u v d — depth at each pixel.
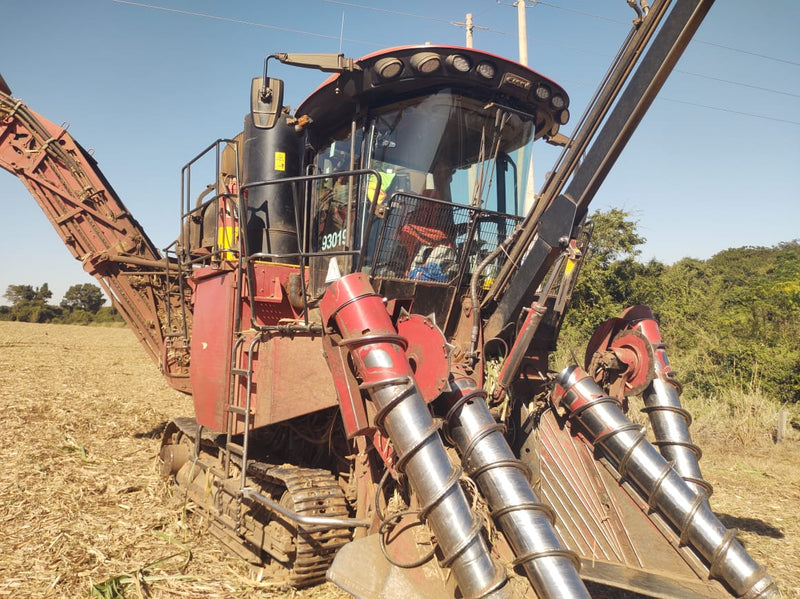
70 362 20.91
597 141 3.66
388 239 4.54
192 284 6.50
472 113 4.77
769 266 39.34
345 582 3.47
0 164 7.71
